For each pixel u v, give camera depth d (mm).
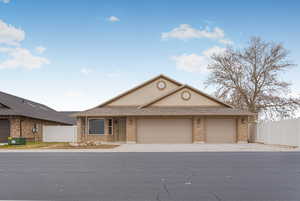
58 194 6844
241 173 9633
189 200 6293
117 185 7785
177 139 26469
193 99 27672
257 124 28969
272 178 8727
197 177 8922
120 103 29312
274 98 34219
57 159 13953
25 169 10680
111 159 13852
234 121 26547
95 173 9711
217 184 7887
